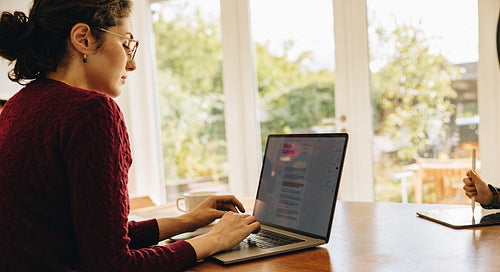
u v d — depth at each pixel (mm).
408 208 1464
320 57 2980
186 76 3547
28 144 859
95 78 1007
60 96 885
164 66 3637
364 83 2822
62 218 872
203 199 1499
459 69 2527
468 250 970
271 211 1320
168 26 3578
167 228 1222
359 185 2896
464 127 2537
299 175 1261
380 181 2840
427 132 2660
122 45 1030
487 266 862
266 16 3166
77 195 833
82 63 983
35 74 982
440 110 2609
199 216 1280
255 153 3281
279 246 1075
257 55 3227
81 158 836
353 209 1509
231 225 1095
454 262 898
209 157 3502
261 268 947
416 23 2641
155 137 3713
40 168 848
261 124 3262
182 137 3613
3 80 3045
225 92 3342
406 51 2688
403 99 2725
